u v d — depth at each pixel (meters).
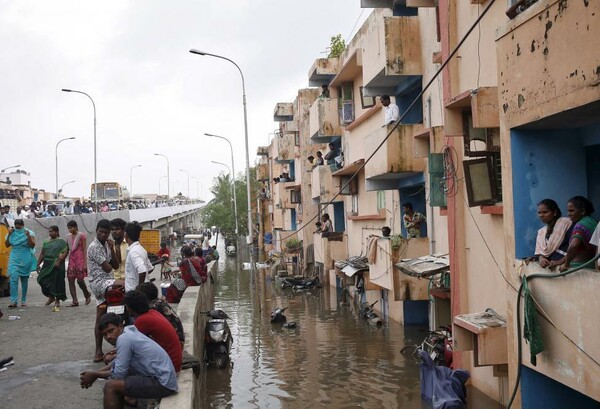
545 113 5.86
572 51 5.38
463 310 9.79
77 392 6.83
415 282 12.84
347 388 9.97
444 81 10.18
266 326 16.44
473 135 8.38
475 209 9.36
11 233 12.80
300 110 30.81
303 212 29.80
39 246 22.25
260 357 12.66
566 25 5.45
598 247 5.21
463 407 8.25
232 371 11.55
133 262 7.95
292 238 34.94
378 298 17.59
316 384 10.33
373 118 17.38
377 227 17.67
